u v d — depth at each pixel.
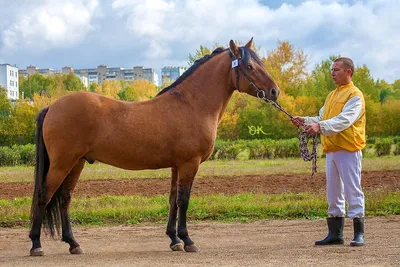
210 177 18.42
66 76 102.06
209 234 9.09
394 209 11.02
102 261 6.65
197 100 7.56
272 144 29.52
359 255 6.81
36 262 6.61
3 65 115.38
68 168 7.06
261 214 10.88
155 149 7.26
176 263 6.45
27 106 40.03
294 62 45.88
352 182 7.59
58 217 7.32
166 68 167.00
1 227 10.03
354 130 7.56
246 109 39.41
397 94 68.25
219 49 7.93
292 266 6.15
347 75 7.75
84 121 7.00
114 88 83.75
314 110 39.97
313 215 10.86
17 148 29.44
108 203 11.89
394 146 32.59
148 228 9.82
